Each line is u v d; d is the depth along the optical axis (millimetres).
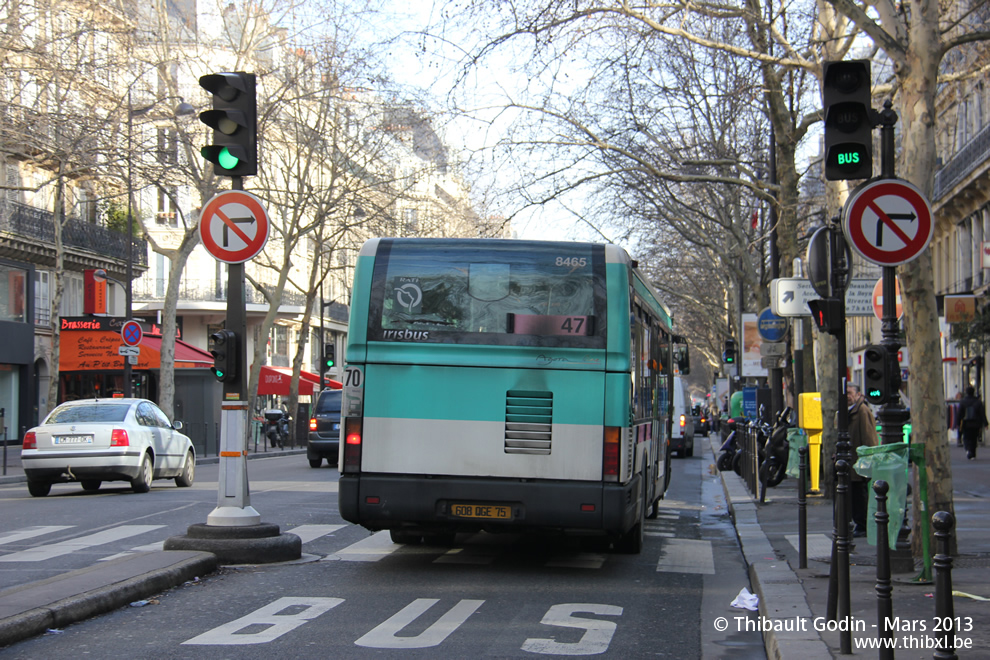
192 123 33906
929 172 10125
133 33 29656
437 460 9875
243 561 10336
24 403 39906
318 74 36594
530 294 9953
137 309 56938
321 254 44688
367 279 10102
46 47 26953
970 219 38906
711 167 27297
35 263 40750
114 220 45438
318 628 7406
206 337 59719
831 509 16156
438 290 10031
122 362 38125
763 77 19141
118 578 8539
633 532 11586
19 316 39562
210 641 6953
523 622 7734
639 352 11062
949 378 42969
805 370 21703
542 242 10062
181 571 9219
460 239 10133
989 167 33562
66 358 38500
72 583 8281
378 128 38406
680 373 18062
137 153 30156
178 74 36312
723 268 46750
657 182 25656
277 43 36312
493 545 12250
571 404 9820
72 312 44312
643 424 11539
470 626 7551
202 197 34281
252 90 10688
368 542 12344
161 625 7473
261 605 8258
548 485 9727
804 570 9719
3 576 9664
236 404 10695
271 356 63531
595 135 18609
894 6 10398
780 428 20047
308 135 40375
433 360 9930
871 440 12617
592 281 9938
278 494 18547
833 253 9789
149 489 19109
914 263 9898
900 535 9094
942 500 9891
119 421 18453
